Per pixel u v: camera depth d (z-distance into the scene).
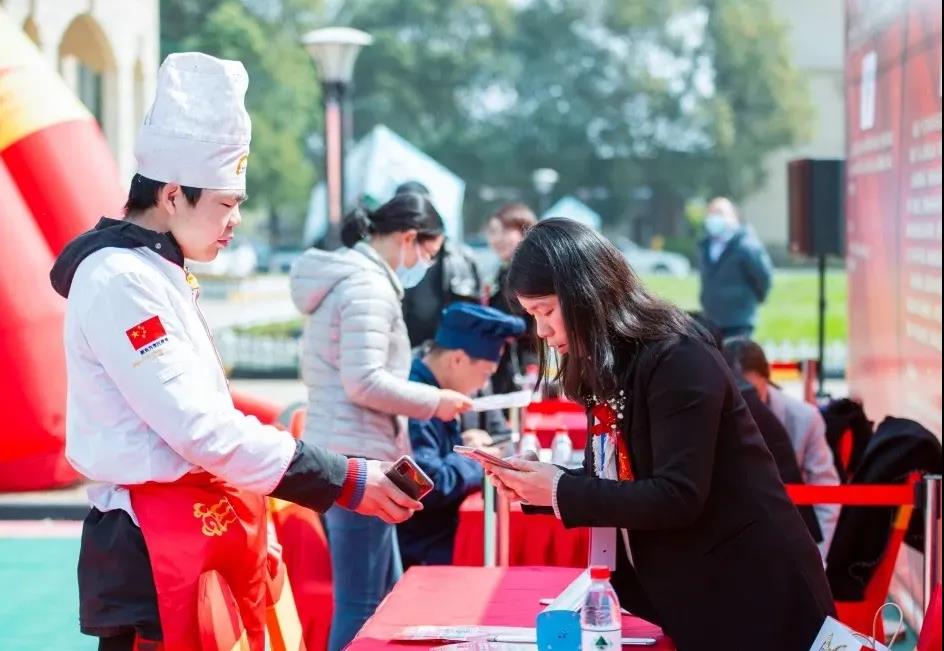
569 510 2.83
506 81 56.22
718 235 11.65
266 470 2.71
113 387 2.68
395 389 4.30
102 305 2.63
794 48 55.88
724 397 2.87
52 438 8.34
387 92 54.94
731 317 11.74
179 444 2.63
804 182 9.16
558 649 2.69
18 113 8.31
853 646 2.77
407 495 2.85
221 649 2.65
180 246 2.78
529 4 56.41
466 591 3.39
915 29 5.59
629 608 3.13
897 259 6.06
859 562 4.73
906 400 5.86
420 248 4.50
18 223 8.12
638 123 55.94
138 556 2.70
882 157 6.43
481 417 5.96
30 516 7.89
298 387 17.36
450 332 4.83
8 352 8.09
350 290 4.32
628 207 56.22
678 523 2.80
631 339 2.86
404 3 55.91
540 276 2.88
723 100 54.50
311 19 54.50
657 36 56.09
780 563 2.88
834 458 5.84
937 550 4.21
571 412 6.78
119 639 2.74
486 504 4.75
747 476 2.90
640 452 2.87
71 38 15.26
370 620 3.12
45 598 5.97
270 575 3.10
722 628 2.88
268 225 57.72
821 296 9.17
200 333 2.77
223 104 2.75
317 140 54.88
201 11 51.22
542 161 55.62
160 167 2.73
